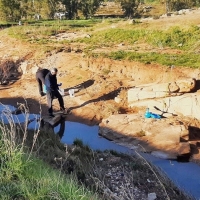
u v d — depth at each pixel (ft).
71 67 65.72
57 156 29.55
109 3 258.78
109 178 29.86
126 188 27.78
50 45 82.23
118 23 99.40
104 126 44.27
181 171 34.55
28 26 119.14
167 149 38.09
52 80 48.11
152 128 41.73
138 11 200.64
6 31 108.78
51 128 44.88
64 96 55.16
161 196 27.89
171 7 181.88
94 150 37.09
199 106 44.29
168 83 47.80
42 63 69.82
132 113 48.47
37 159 23.00
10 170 19.16
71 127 46.39
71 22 134.92
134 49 74.02
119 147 40.50
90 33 95.35
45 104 52.90
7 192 17.53
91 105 51.26
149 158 37.47
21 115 49.49
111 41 84.79
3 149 20.59
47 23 134.10
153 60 61.62
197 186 31.45
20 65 71.20
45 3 178.29
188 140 39.83
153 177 30.60
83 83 58.80
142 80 57.41
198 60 59.67
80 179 26.68
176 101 46.21
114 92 54.49
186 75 54.29
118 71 61.16
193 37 76.84
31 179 18.97
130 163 33.22
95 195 22.11
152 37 81.05
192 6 178.70
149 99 48.78
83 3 184.03
